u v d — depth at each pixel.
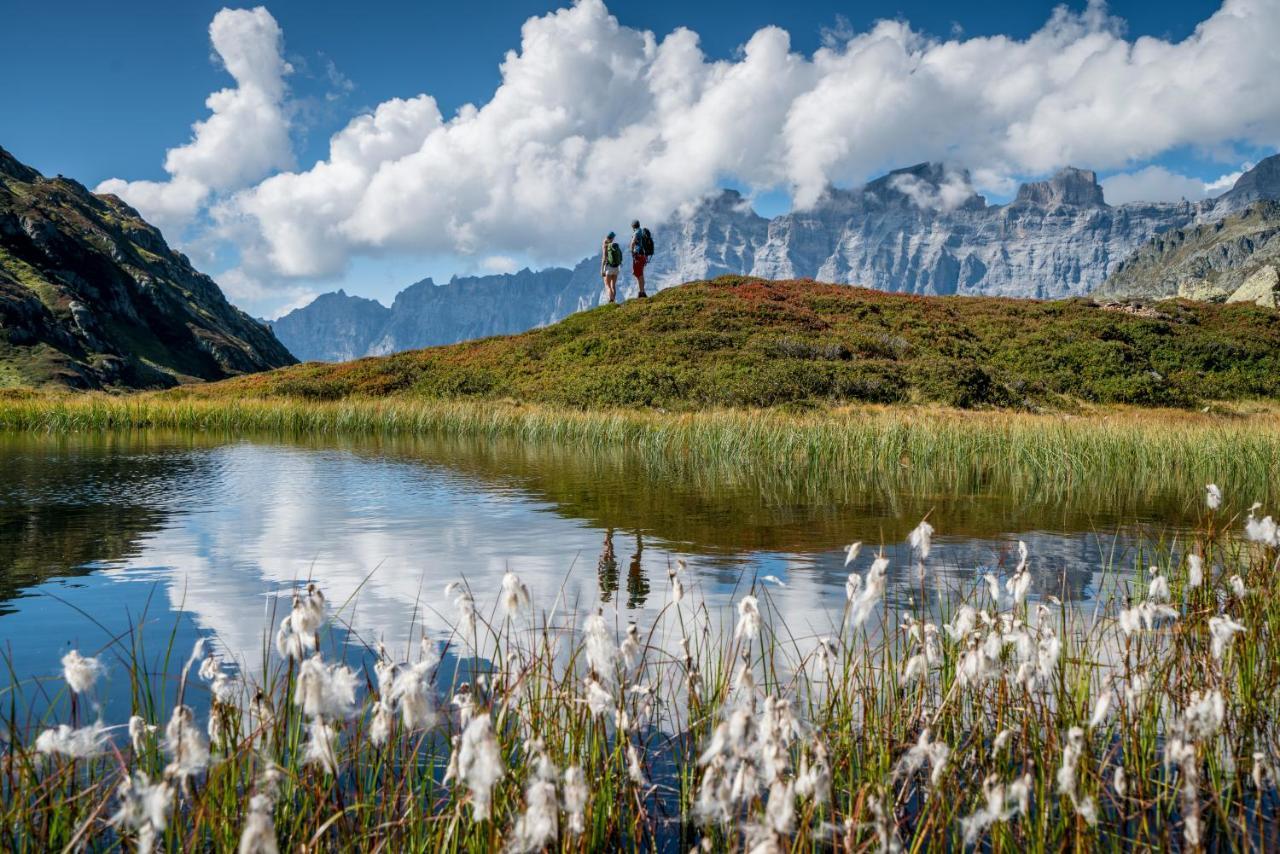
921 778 4.03
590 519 11.54
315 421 31.64
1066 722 4.24
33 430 30.92
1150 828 3.61
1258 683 4.79
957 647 4.82
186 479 16.23
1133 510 12.54
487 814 2.39
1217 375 39.03
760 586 7.62
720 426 22.69
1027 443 18.34
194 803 3.25
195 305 175.62
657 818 3.65
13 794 3.34
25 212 129.12
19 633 6.21
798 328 42.41
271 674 5.21
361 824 3.42
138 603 7.09
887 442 19.34
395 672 2.93
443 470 18.11
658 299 49.72
